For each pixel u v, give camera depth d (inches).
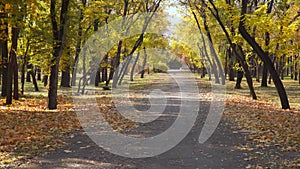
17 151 322.7
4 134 396.2
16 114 568.1
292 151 330.3
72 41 789.9
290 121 495.5
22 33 760.3
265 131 429.1
